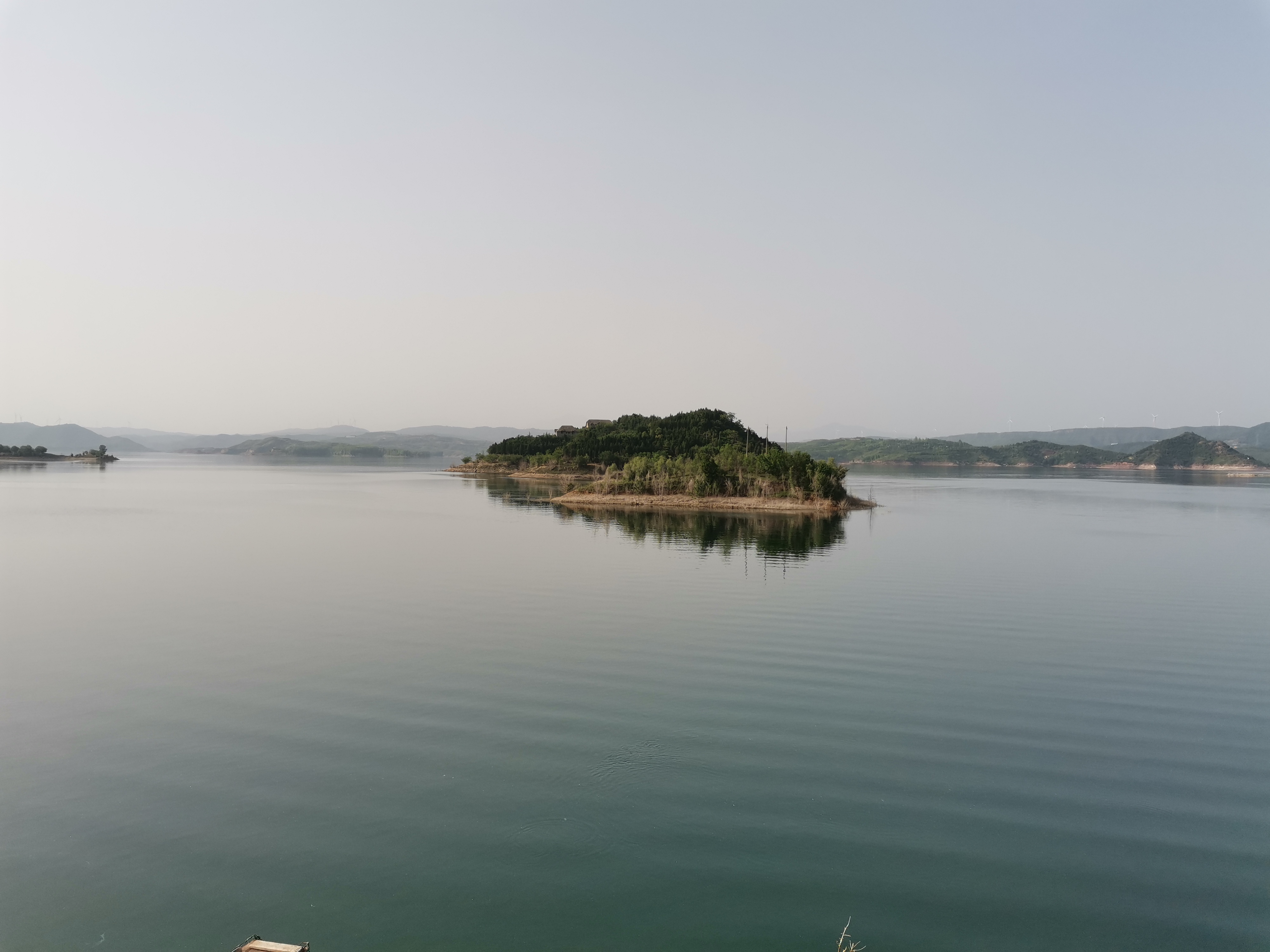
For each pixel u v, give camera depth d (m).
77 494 168.25
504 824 20.64
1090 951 15.91
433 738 26.52
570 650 38.19
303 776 23.56
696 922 16.70
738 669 34.88
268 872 18.45
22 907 17.17
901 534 94.94
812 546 81.81
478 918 16.78
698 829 20.52
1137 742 26.83
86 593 53.75
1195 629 44.22
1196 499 185.25
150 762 24.62
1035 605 50.47
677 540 86.62
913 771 24.17
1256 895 17.88
